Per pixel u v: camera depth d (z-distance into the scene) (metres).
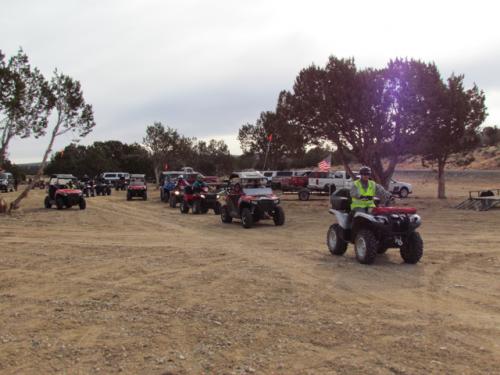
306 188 32.28
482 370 4.15
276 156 51.69
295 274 8.28
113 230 15.43
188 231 15.12
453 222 16.89
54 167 77.31
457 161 30.88
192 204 22.00
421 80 24.38
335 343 4.85
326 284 7.52
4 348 4.82
